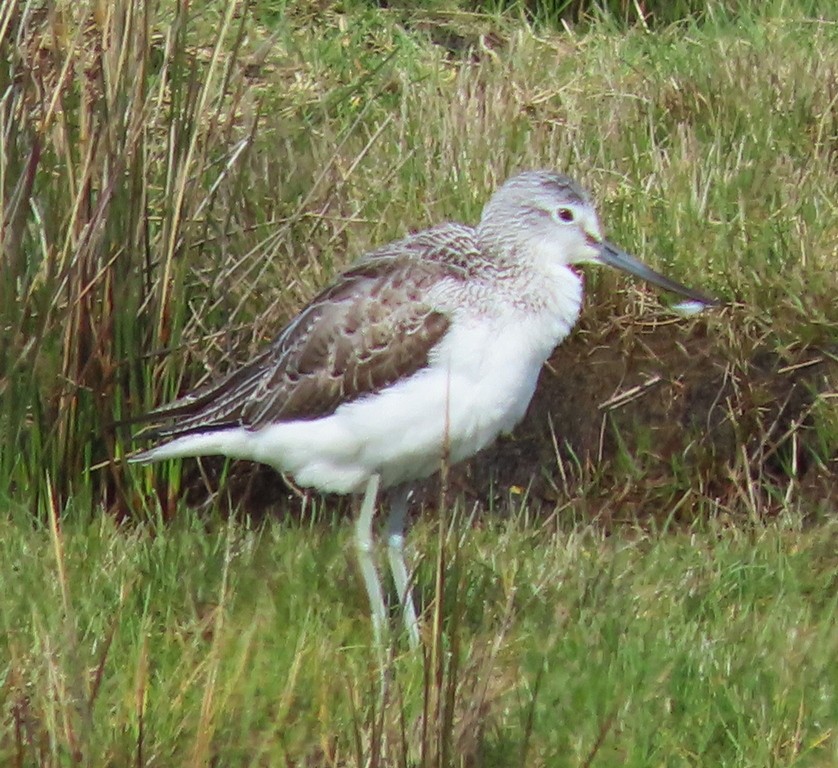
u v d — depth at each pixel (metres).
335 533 10.78
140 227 10.60
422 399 9.45
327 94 14.55
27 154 10.38
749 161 13.68
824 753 8.41
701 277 12.62
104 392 10.69
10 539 9.95
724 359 12.32
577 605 9.77
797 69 14.86
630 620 9.53
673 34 16.30
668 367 12.32
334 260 12.31
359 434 9.61
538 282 9.62
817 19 15.98
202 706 7.98
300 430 9.78
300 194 13.02
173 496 11.06
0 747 7.95
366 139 13.94
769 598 10.05
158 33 14.30
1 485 10.55
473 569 9.95
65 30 11.48
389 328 9.48
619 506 11.71
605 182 13.30
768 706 8.61
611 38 16.11
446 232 9.87
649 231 12.98
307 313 9.94
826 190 13.43
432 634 7.80
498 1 17.09
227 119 12.37
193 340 11.10
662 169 13.58
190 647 8.91
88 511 10.60
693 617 9.67
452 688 7.29
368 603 9.90
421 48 15.91
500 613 9.56
